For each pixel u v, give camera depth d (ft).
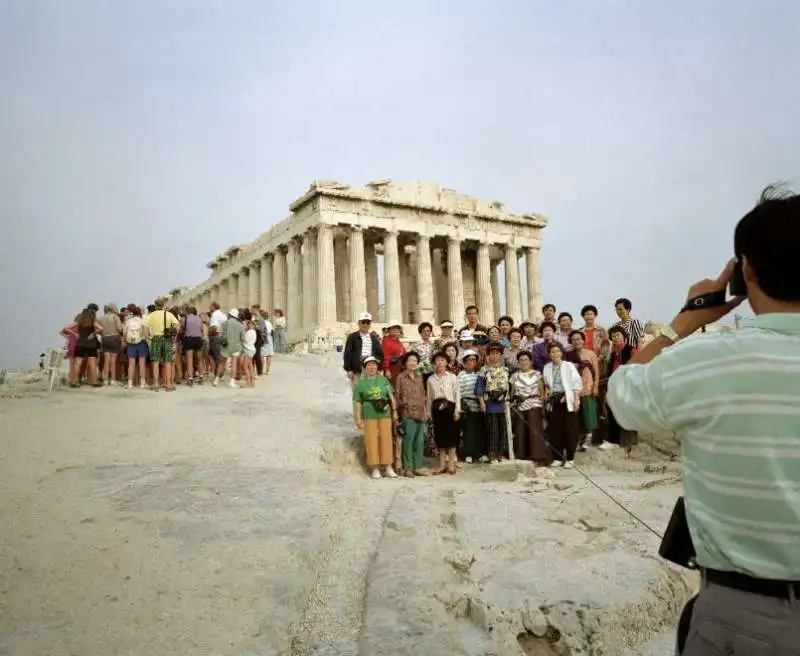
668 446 61.05
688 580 26.25
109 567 26.16
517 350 62.39
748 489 9.72
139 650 20.24
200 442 53.01
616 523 33.14
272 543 29.22
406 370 54.85
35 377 97.25
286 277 228.22
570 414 56.18
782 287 10.34
